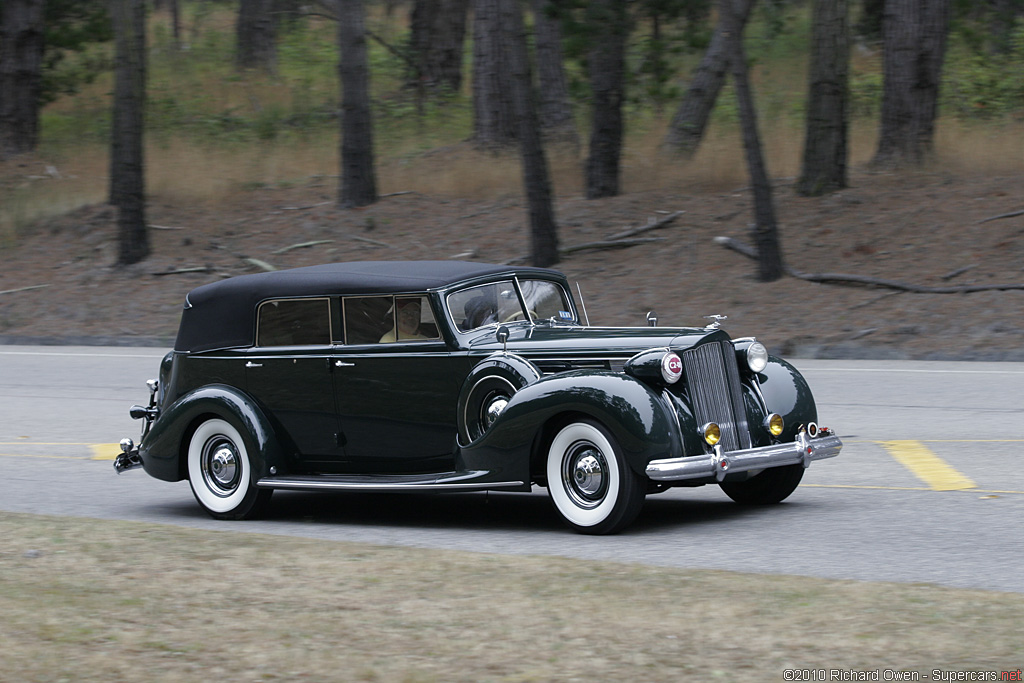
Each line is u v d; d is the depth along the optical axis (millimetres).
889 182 57062
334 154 76438
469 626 12664
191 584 14930
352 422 20906
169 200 69750
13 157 78688
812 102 57219
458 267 21469
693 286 51188
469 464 19547
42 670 11531
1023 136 60938
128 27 61312
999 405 31766
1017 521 18781
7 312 58281
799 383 20734
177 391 22812
